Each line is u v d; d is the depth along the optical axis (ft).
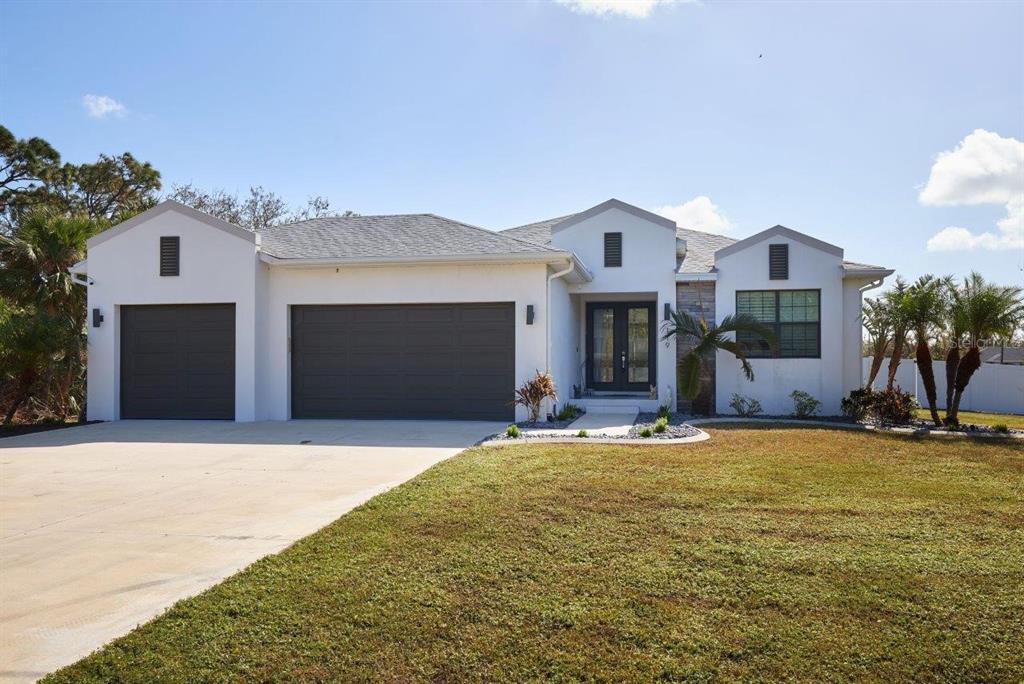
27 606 14.52
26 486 27.02
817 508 21.81
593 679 11.20
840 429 44.01
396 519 20.62
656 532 19.06
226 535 19.67
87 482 27.76
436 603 14.12
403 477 28.27
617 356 62.23
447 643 12.43
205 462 32.32
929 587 14.78
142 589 15.44
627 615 13.47
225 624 13.29
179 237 50.11
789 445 35.94
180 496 24.99
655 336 61.11
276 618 13.52
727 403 54.85
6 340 46.96
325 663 11.78
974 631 12.68
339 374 50.16
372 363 49.75
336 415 50.08
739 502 22.59
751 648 12.10
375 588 14.97
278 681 11.22
